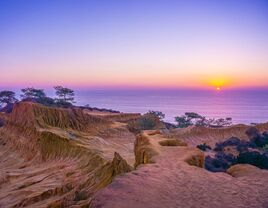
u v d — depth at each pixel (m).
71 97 148.12
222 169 41.09
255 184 13.08
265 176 14.42
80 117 83.62
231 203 10.77
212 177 13.90
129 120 104.94
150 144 24.38
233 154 61.94
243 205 10.66
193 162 19.17
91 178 36.66
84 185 36.00
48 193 36.28
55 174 45.91
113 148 61.91
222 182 13.23
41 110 79.50
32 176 47.62
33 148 63.56
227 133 87.62
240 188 12.48
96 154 47.84
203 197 11.09
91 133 79.19
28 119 76.38
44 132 63.16
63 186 37.09
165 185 12.11
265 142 74.94
